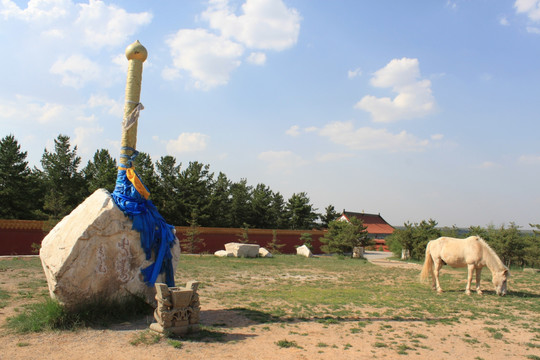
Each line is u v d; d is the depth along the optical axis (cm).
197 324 747
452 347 725
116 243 838
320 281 1675
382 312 1011
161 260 905
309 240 4034
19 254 2358
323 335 765
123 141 937
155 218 939
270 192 5503
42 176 3575
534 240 2667
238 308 987
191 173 4047
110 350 621
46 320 727
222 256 2741
